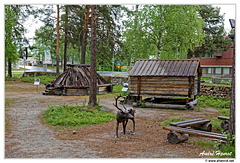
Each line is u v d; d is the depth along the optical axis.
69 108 13.29
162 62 16.72
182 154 6.45
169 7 22.11
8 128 9.38
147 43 23.03
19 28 29.81
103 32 24.52
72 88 21.55
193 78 15.23
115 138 8.14
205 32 33.47
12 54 28.36
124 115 8.20
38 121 10.80
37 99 17.91
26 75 36.78
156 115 13.00
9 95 19.77
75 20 28.11
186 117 12.39
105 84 23.33
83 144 7.38
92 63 14.40
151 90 15.97
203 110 14.83
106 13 23.36
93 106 14.21
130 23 23.09
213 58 36.22
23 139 7.92
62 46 47.88
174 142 7.54
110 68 54.47
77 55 52.38
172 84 15.44
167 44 23.14
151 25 22.67
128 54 26.00
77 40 29.58
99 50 26.17
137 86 16.25
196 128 9.73
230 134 6.79
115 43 25.05
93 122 10.57
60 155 6.32
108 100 18.45
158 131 9.32
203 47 33.72
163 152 6.63
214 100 17.95
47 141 7.71
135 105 16.14
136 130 9.46
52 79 33.31
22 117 11.55
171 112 14.02
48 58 34.09
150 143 7.58
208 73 37.22
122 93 22.47
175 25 21.92
